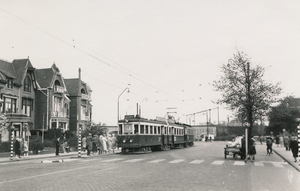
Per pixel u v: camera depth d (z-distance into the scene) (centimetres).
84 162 2109
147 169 1636
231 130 9888
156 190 1011
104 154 3083
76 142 4016
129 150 3325
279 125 6994
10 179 1250
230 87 2892
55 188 1036
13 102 4159
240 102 2783
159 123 3712
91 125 4572
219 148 4416
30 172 1507
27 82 4516
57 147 3028
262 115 2850
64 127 5134
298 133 2062
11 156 2488
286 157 2533
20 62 4503
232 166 1830
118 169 1633
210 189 1039
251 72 2872
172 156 2692
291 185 1145
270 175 1433
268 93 2834
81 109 5625
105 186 1080
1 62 4241
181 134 4650
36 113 4662
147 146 3344
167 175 1391
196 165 1866
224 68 2934
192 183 1162
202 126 11531
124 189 1023
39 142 3362
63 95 5091
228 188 1062
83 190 1001
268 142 3098
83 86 5816
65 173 1455
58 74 5047
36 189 1016
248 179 1287
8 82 4056
